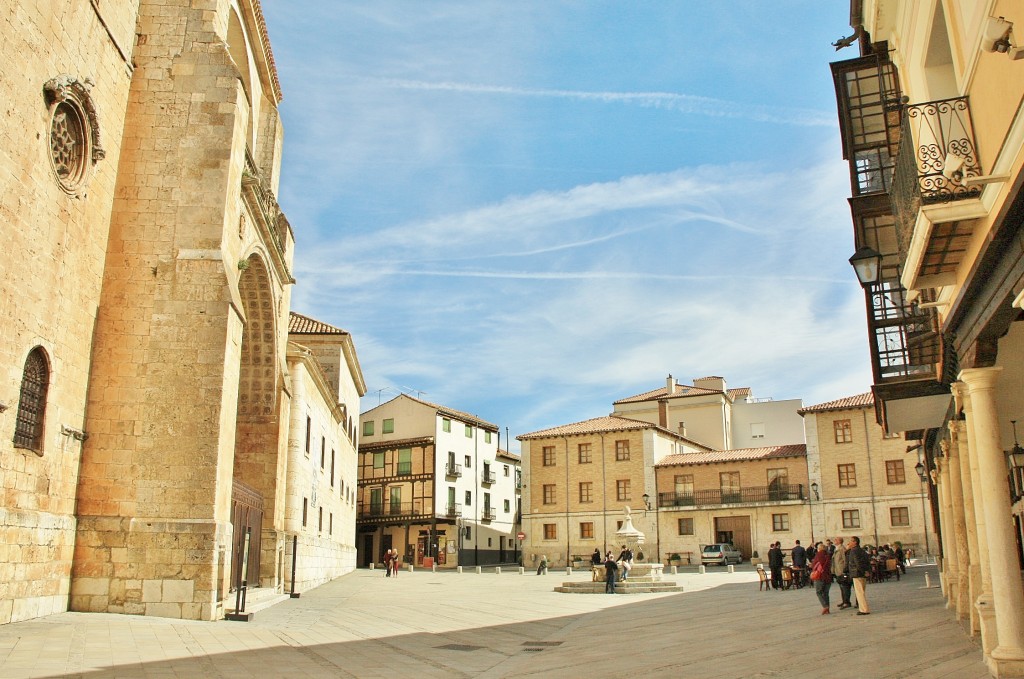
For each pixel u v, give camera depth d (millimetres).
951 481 15039
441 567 65062
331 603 24344
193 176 18531
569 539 59156
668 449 60812
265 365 26547
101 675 9578
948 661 10609
